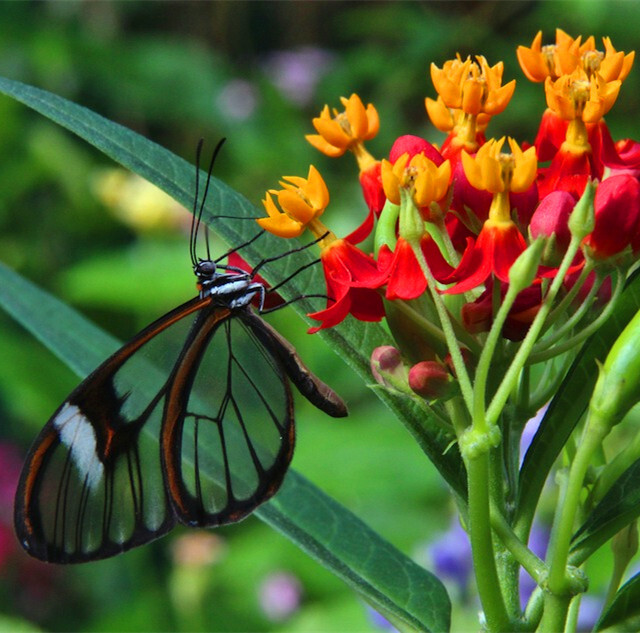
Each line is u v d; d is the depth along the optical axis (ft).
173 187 0.60
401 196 0.55
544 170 0.60
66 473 0.64
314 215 0.58
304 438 1.12
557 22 1.54
